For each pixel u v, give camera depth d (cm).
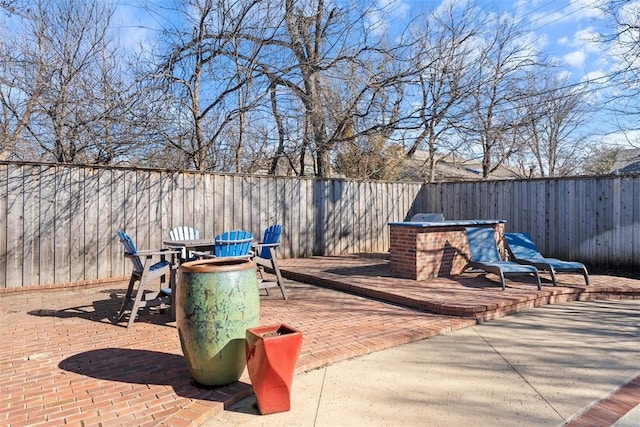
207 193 780
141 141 865
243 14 845
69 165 643
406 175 1594
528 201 884
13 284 599
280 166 1348
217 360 272
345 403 269
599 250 769
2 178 592
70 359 338
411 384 298
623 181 738
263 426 240
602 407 264
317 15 982
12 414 245
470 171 2220
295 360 258
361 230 1009
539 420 247
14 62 840
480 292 549
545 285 598
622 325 448
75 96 870
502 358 349
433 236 658
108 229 678
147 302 450
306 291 620
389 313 485
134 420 238
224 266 283
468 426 240
